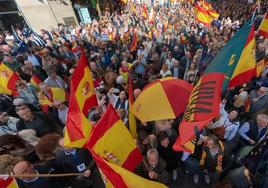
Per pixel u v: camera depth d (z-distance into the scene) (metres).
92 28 15.50
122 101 4.78
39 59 8.19
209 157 3.70
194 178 4.18
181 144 2.71
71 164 3.28
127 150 2.95
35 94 5.52
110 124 2.78
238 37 2.63
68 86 6.66
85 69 3.56
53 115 5.01
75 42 11.52
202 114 2.69
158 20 18.81
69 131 3.14
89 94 3.69
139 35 14.29
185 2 26.36
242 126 4.18
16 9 15.68
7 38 12.99
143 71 7.68
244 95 4.59
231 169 3.61
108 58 9.35
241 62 3.69
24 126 4.25
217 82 2.65
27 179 2.84
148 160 3.37
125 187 2.45
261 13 17.70
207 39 10.70
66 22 18.70
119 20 19.48
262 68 5.47
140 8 21.88
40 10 16.83
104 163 2.38
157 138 3.79
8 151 3.28
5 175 2.53
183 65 7.85
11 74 5.37
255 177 3.05
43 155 3.15
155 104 3.66
